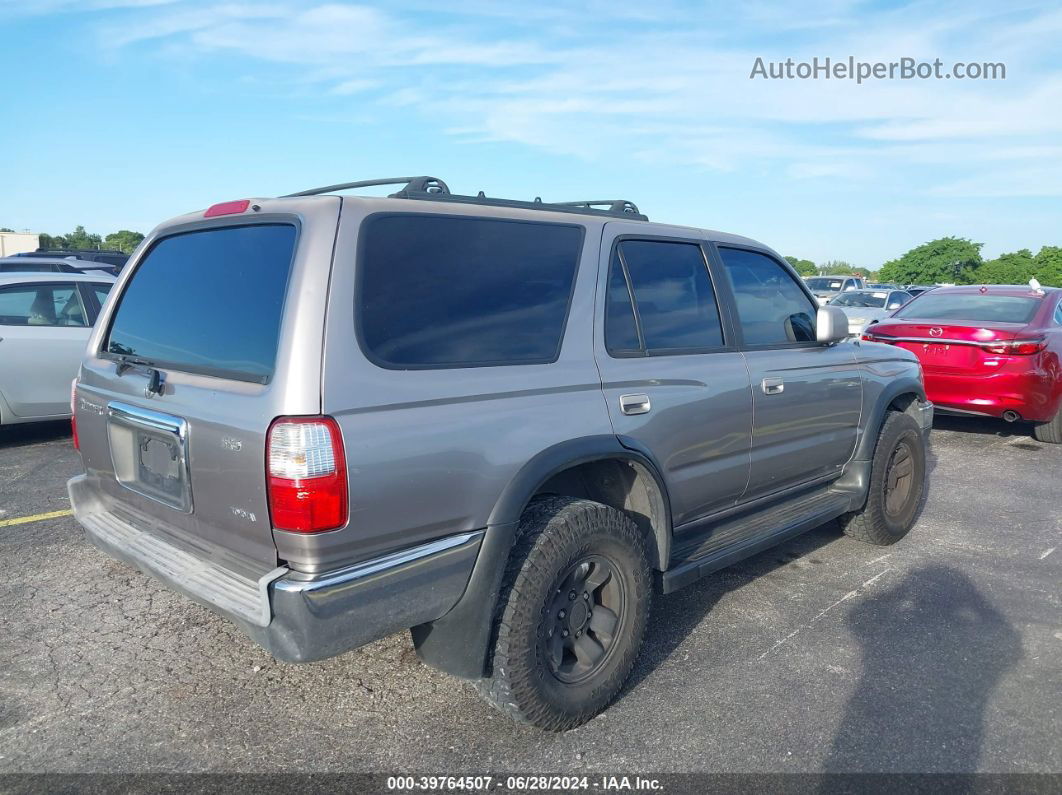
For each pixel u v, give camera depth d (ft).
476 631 8.70
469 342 8.82
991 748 9.32
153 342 9.86
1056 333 25.34
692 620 12.80
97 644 11.69
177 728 9.63
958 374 25.16
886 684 10.78
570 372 9.73
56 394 24.31
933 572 14.94
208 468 8.29
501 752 9.23
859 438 15.16
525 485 8.84
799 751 9.25
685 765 8.98
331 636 7.57
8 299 23.70
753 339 13.01
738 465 12.35
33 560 14.87
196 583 8.52
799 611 13.16
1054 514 18.72
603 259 10.62
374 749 9.28
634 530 10.07
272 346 7.93
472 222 9.31
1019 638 12.19
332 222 8.02
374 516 7.77
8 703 10.10
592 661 9.78
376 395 7.83
